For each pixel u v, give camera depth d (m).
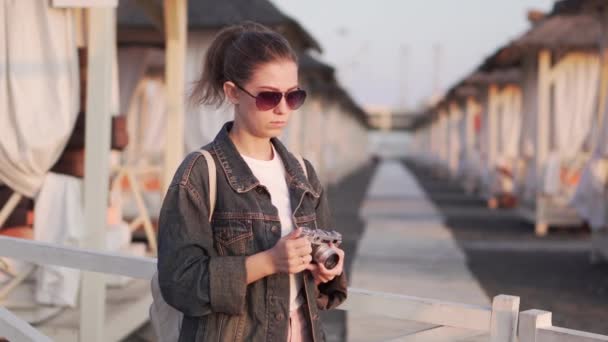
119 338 4.61
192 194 1.94
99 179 4.38
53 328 4.30
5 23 4.52
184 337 2.01
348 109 32.50
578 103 11.96
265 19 8.88
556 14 9.55
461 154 25.23
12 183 4.53
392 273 7.94
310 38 10.53
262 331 1.95
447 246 10.15
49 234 4.46
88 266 2.67
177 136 6.45
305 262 1.90
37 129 4.46
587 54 11.92
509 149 16.50
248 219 1.97
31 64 4.51
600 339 1.95
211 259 1.90
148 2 6.54
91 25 4.34
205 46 8.87
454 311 2.27
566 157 12.06
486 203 17.97
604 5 8.71
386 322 5.74
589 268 8.53
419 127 53.78
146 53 9.03
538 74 12.52
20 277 4.38
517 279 7.77
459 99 25.06
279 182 2.08
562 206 12.01
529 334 2.08
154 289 2.24
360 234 11.37
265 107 1.97
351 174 33.84
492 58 14.09
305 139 18.38
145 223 6.19
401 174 35.47
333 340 5.25
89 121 4.37
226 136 2.04
